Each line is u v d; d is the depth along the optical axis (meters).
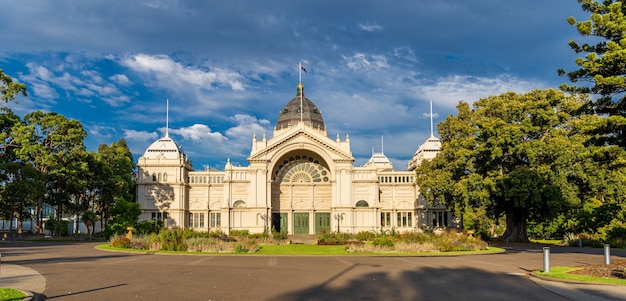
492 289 23.80
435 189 75.31
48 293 22.09
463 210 72.06
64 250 52.72
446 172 75.31
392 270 31.97
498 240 71.94
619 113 36.16
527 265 35.69
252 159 97.62
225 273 29.89
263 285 24.67
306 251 50.19
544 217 67.81
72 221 113.75
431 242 53.28
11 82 82.69
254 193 97.00
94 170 93.69
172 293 22.16
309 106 113.56
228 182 100.19
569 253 48.34
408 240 53.78
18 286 24.06
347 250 50.03
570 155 61.34
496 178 64.75
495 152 64.56
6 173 79.69
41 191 78.06
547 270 28.92
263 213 96.12
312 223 101.31
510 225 71.88
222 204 101.44
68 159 86.94
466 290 23.47
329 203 102.12
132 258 41.72
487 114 72.69
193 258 42.00
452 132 79.44
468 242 53.53
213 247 50.53
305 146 98.56
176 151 110.00
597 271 29.69
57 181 88.88
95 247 57.81
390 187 104.38
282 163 103.19
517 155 65.38
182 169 103.00
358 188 99.69
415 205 103.25
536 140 64.31
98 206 106.88
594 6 36.97
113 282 25.67
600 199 80.25
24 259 40.47
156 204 101.56
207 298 20.91
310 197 102.31
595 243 60.84
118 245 54.06
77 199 94.19
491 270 32.28
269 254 46.44
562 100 68.56
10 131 85.06
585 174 61.97
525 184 61.34
